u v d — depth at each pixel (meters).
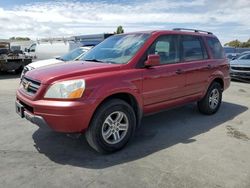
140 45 4.77
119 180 3.46
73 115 3.71
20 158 4.03
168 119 6.09
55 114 3.72
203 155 4.22
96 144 4.04
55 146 4.48
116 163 3.92
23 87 4.41
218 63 6.38
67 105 3.68
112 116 4.20
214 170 3.74
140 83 4.49
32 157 4.07
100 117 3.98
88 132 4.00
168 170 3.72
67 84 3.75
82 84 3.79
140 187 3.31
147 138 4.92
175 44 5.35
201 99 6.19
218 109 6.79
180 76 5.26
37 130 5.20
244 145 4.66
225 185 3.38
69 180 3.45
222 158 4.12
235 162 3.99
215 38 6.59
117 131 4.27
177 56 5.36
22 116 4.27
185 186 3.34
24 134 4.99
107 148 4.15
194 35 5.91
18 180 3.42
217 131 5.36
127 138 4.39
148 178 3.51
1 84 11.30
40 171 3.66
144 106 4.67
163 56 5.05
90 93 3.84
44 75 4.02
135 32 5.34
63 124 3.74
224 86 6.72
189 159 4.07
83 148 4.41
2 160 3.95
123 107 4.24
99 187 3.30
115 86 4.09
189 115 6.43
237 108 7.30
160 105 4.98
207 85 6.10
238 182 3.45
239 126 5.72
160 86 4.87
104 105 4.02
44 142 4.63
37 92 3.89
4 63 14.80
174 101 5.28
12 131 5.14
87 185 3.34
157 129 5.42
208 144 4.68
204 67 5.89
